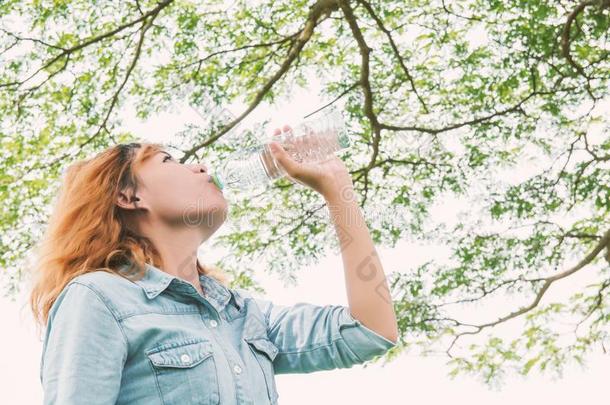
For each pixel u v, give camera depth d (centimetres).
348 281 151
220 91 571
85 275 130
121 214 152
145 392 121
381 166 597
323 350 148
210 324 135
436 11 570
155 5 588
